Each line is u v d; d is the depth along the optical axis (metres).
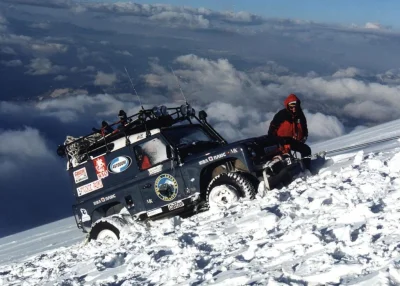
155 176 8.73
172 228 7.31
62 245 11.16
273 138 8.89
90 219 9.30
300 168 8.81
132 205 8.95
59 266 7.26
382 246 3.88
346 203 5.60
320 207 5.75
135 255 6.18
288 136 9.52
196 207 8.58
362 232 4.38
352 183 6.70
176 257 5.49
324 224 4.98
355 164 8.23
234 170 8.47
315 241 4.38
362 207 4.87
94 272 5.93
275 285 3.62
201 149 9.06
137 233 7.75
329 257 3.88
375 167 7.43
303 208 5.96
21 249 13.51
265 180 7.96
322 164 9.34
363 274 3.47
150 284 4.78
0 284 7.45
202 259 5.07
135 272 5.42
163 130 8.91
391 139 11.77
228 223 6.35
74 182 9.54
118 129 9.26
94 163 9.33
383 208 5.03
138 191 8.87
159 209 8.72
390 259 3.57
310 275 3.64
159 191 8.70
